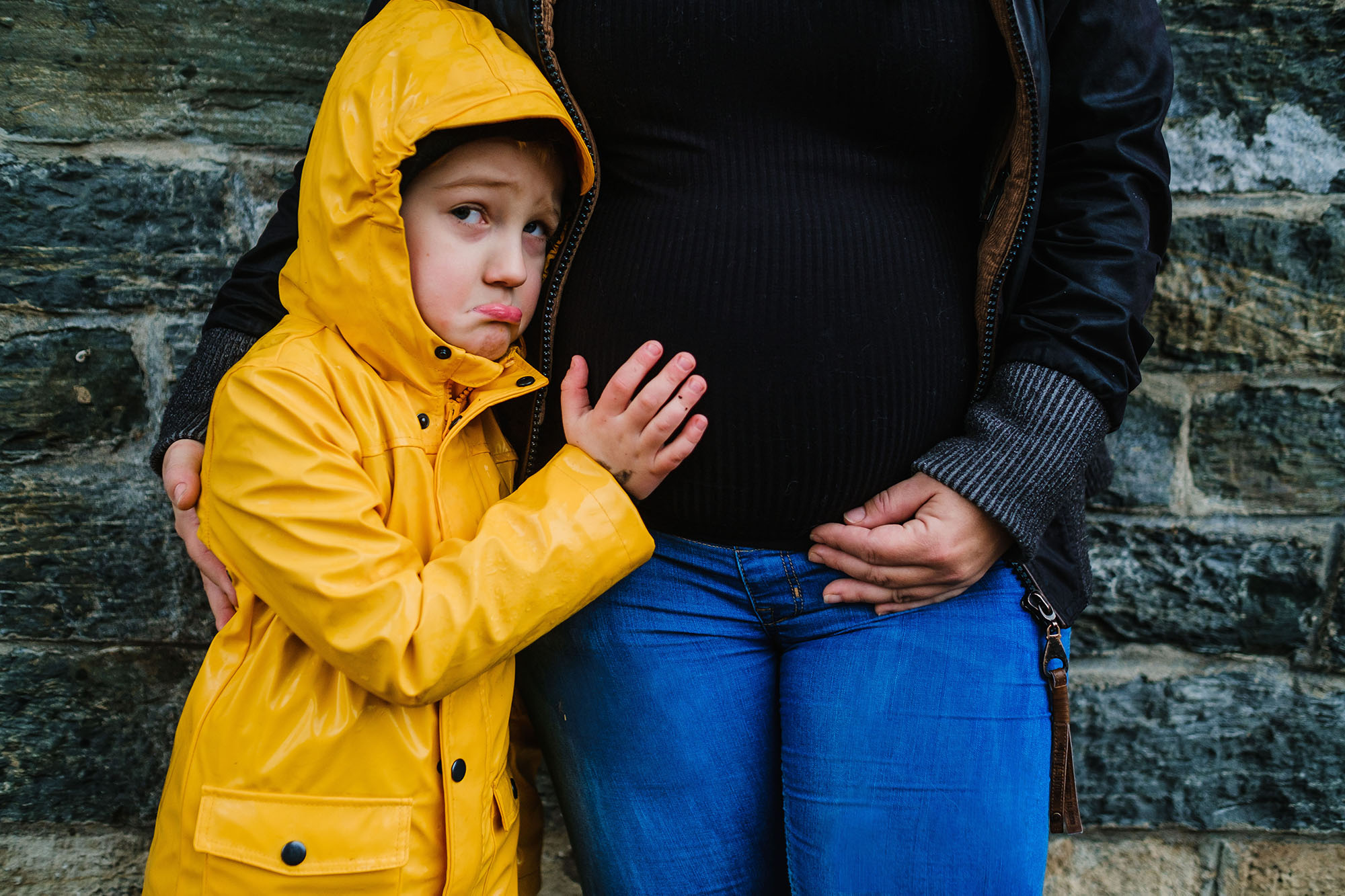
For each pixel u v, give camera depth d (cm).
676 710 109
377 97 91
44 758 152
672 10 93
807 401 96
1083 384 95
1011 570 106
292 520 87
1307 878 158
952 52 94
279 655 95
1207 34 140
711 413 98
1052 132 104
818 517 103
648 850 111
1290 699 154
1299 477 149
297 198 116
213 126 142
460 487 102
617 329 101
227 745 93
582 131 98
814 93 95
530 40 98
